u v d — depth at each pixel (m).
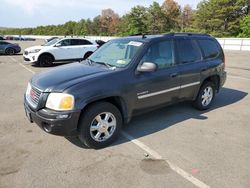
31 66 13.30
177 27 65.69
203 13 52.12
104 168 3.40
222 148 3.96
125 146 4.01
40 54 13.01
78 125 3.73
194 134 4.47
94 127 3.83
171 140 4.23
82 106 3.55
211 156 3.71
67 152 3.82
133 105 4.22
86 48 14.34
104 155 3.74
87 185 3.04
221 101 6.58
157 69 4.50
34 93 3.80
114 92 3.86
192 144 4.09
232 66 13.30
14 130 4.60
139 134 4.45
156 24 64.19
